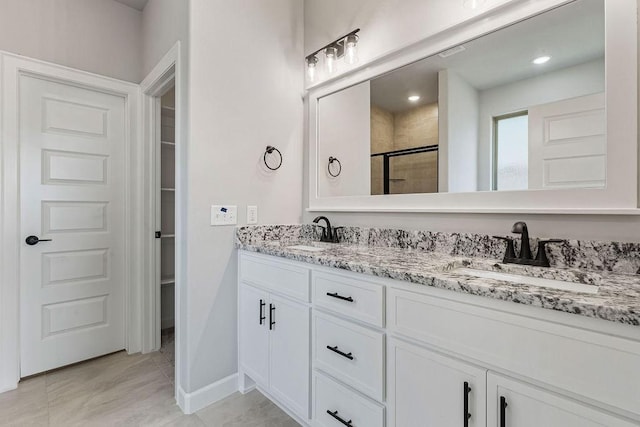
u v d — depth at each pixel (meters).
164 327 2.90
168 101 2.87
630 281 0.94
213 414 1.68
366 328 1.17
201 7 1.75
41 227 2.06
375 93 1.80
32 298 2.03
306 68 2.20
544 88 1.22
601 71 1.10
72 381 1.99
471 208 1.40
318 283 1.37
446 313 0.95
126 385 1.95
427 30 1.57
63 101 2.15
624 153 1.04
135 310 2.42
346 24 1.97
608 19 1.08
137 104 2.43
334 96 2.04
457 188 1.46
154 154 2.46
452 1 1.47
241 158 1.92
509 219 1.29
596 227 1.10
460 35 1.44
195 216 1.73
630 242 1.03
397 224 1.71
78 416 1.65
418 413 1.02
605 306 0.69
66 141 2.16
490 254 1.32
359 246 1.78
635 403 0.66
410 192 1.64
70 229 2.18
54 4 2.09
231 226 1.88
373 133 1.81
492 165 1.35
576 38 1.15
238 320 1.89
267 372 1.66
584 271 1.06
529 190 1.24
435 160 1.54
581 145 1.13
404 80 1.67
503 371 0.84
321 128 2.13
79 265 2.22
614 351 0.69
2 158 1.88
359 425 1.20
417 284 1.02
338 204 2.00
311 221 2.19
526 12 1.26
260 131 2.01
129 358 2.32
